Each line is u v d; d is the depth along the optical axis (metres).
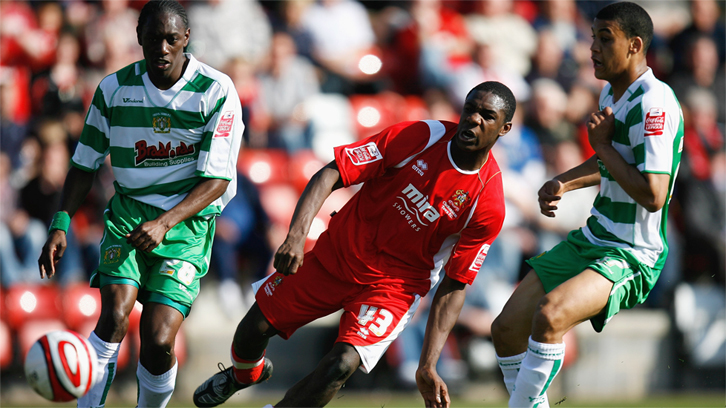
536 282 17.03
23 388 29.97
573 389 33.66
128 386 29.78
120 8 37.81
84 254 31.33
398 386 30.56
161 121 16.66
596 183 17.95
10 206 32.38
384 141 16.47
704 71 40.75
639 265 16.20
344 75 40.75
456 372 31.45
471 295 32.25
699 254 36.31
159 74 16.36
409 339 30.94
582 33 45.09
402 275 16.83
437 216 16.53
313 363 32.03
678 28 47.16
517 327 16.98
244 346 17.41
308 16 41.12
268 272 32.75
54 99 34.31
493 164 16.78
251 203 33.34
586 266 16.44
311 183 16.00
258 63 37.91
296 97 37.28
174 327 16.39
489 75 40.09
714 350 34.66
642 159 15.55
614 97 16.55
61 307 30.59
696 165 37.62
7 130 34.12
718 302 35.34
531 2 45.16
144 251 15.87
